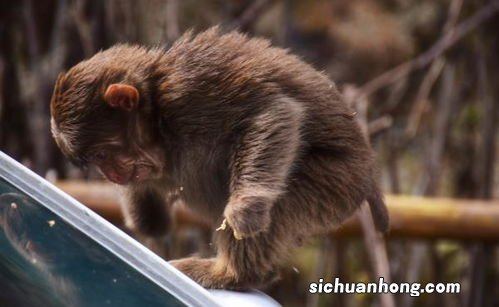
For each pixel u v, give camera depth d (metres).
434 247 17.83
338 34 20.11
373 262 15.81
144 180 9.86
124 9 17.22
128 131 9.55
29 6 17.27
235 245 9.47
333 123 9.67
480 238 14.71
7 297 6.49
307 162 9.58
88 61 9.70
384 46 19.92
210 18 19.16
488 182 17.95
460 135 18.33
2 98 17.36
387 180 19.05
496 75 18.06
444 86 18.08
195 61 9.56
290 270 18.25
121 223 14.90
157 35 17.66
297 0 20.36
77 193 14.80
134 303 6.60
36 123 17.30
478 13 17.59
